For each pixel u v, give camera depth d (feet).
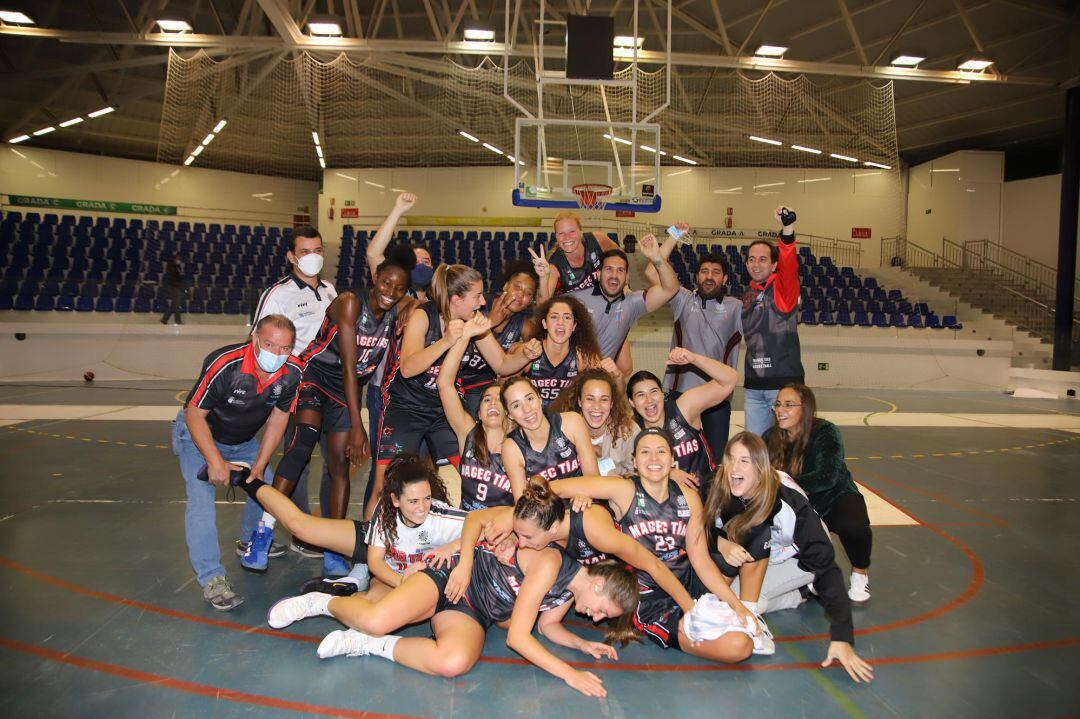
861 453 23.95
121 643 9.42
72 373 44.29
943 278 61.26
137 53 50.65
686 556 10.26
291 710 7.87
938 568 12.86
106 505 15.93
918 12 42.83
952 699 8.30
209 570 10.64
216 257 59.67
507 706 8.04
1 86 52.13
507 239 68.69
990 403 40.50
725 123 58.90
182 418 10.93
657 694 8.38
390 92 54.65
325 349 12.10
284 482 11.43
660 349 49.49
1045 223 60.44
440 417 12.90
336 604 9.56
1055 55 46.11
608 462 12.05
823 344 50.14
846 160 68.13
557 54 43.24
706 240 69.77
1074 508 17.02
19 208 62.54
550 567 9.18
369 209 71.97
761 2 44.11
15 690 8.13
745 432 9.58
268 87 56.75
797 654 9.50
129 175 67.05
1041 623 10.50
